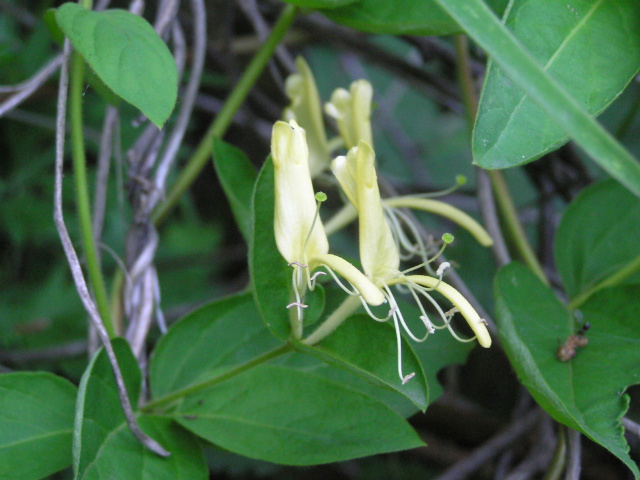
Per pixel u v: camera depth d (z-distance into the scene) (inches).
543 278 12.9
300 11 12.7
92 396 10.6
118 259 12.4
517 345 11.1
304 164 9.9
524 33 10.2
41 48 17.0
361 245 9.9
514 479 12.9
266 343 11.9
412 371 10.1
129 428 10.7
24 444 10.6
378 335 10.2
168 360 11.8
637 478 10.0
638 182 9.0
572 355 11.0
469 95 13.7
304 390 11.2
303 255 9.9
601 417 10.5
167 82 10.2
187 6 17.0
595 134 9.0
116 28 10.3
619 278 12.1
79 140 11.2
